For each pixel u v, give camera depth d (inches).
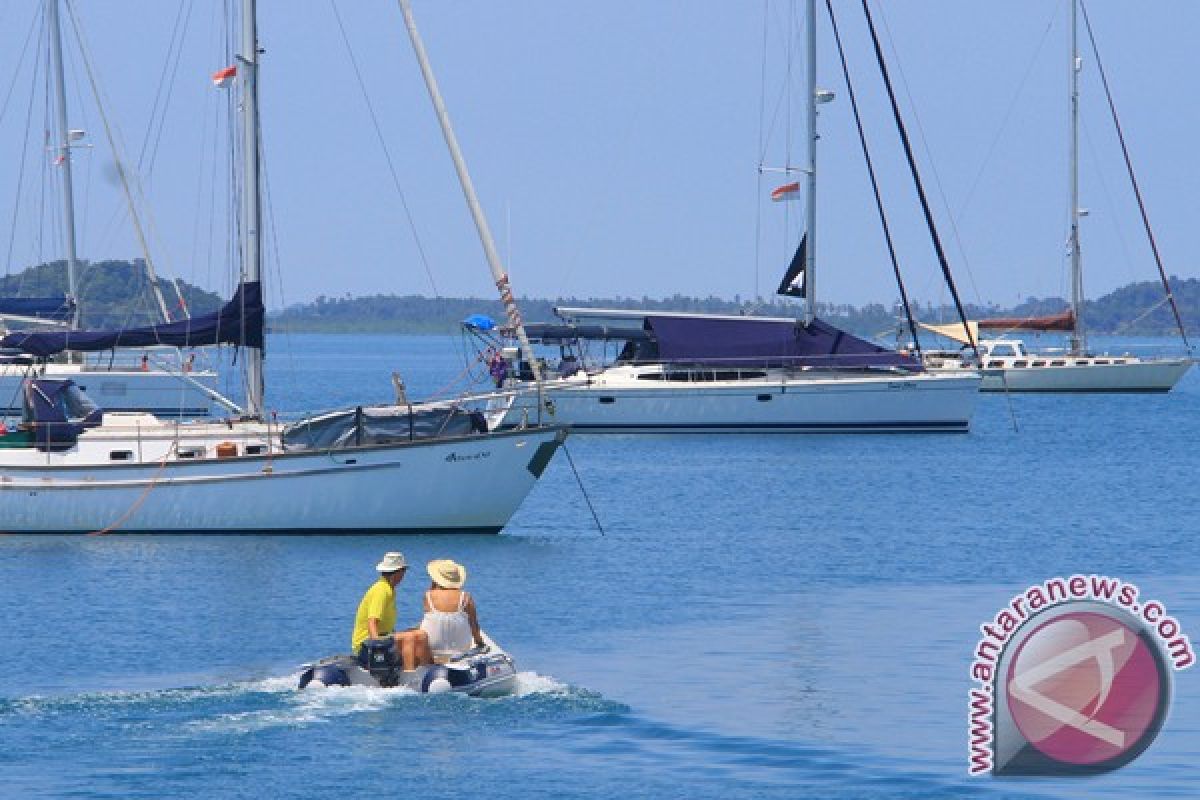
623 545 4138.8
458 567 2591.0
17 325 7534.5
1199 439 7687.0
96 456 4074.8
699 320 7337.6
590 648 2928.2
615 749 2284.7
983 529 4520.2
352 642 2733.8
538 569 3742.6
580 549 4050.2
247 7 4357.8
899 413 7455.7
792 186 7514.8
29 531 4052.7
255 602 3294.8
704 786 2132.1
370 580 3543.3
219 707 2434.8
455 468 4126.5
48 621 3102.9
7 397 7258.9
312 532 4092.0
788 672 2751.0
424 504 4131.4
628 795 2094.0
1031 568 3836.1
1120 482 5767.7
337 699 2475.4
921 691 2630.4
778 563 3890.3
